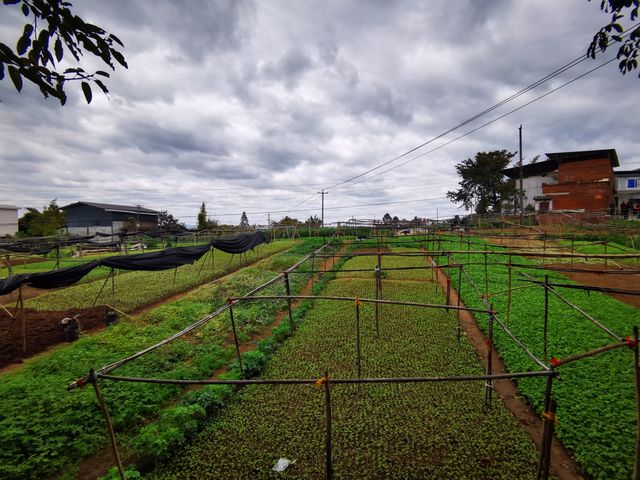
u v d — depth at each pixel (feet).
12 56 8.95
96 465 20.36
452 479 17.95
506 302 49.75
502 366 31.07
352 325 42.04
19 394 26.02
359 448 20.40
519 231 136.05
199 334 41.24
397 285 64.08
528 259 88.43
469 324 41.73
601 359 29.73
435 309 47.85
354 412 23.88
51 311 55.01
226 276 82.38
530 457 19.26
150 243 163.63
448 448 20.16
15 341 41.16
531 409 24.12
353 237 160.56
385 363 31.40
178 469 19.54
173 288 69.31
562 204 155.43
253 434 22.15
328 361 32.35
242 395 26.84
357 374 29.32
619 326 38.27
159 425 22.56
